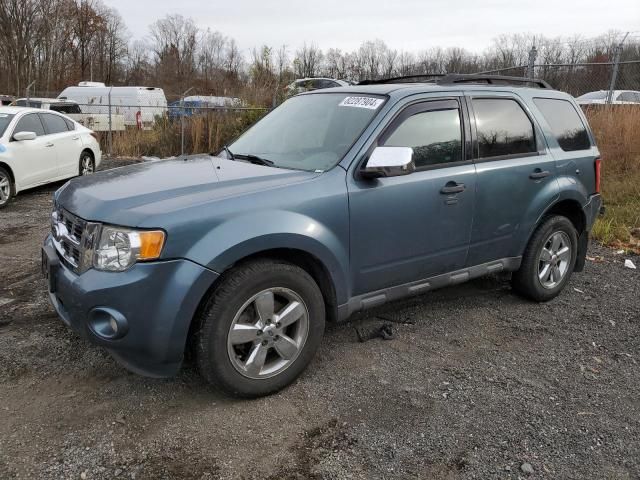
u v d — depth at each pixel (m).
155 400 3.15
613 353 3.95
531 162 4.43
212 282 2.90
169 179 3.34
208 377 3.04
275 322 3.17
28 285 4.89
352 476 2.59
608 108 11.02
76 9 58.00
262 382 3.17
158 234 2.78
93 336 2.86
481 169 4.06
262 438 2.85
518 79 4.70
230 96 17.05
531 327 4.33
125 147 15.80
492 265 4.35
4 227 7.22
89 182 3.45
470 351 3.90
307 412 3.09
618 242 6.86
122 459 2.65
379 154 3.33
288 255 3.34
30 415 2.97
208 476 2.56
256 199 3.09
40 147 9.48
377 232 3.54
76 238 3.07
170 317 2.82
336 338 4.02
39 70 51.94
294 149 3.87
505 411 3.15
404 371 3.58
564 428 3.01
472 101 4.17
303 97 4.52
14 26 49.72
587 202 4.93
